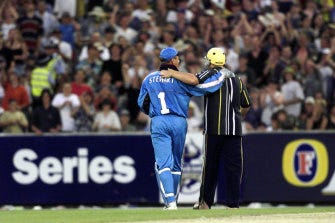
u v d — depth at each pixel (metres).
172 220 35.91
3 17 73.38
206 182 42.34
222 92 41.78
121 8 77.50
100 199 55.69
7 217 40.34
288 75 69.06
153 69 68.56
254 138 56.38
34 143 55.59
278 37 73.75
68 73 69.50
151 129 41.44
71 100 64.62
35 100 64.81
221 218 36.47
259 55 71.94
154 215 38.47
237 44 73.06
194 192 55.38
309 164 56.38
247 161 56.28
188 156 55.47
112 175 55.78
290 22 77.06
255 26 76.06
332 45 74.81
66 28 73.25
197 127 64.12
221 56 42.00
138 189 55.62
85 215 40.75
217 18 74.69
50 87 67.81
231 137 42.19
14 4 73.88
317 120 66.06
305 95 70.25
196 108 65.00
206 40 73.06
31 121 63.66
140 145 55.69
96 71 68.75
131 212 41.91
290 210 42.00
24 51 70.44
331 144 56.22
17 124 63.53
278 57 71.88
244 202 56.28
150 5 78.62
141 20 74.94
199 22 74.25
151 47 70.69
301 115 66.25
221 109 41.78
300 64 72.31
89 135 55.72
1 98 66.44
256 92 67.50
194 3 77.06
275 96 67.88
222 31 73.75
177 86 41.19
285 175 56.38
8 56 70.00
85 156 55.69
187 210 40.97
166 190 40.94
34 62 69.25
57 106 64.62
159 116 41.16
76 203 55.72
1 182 55.56
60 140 55.66
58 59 69.19
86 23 75.19
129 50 69.31
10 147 55.50
